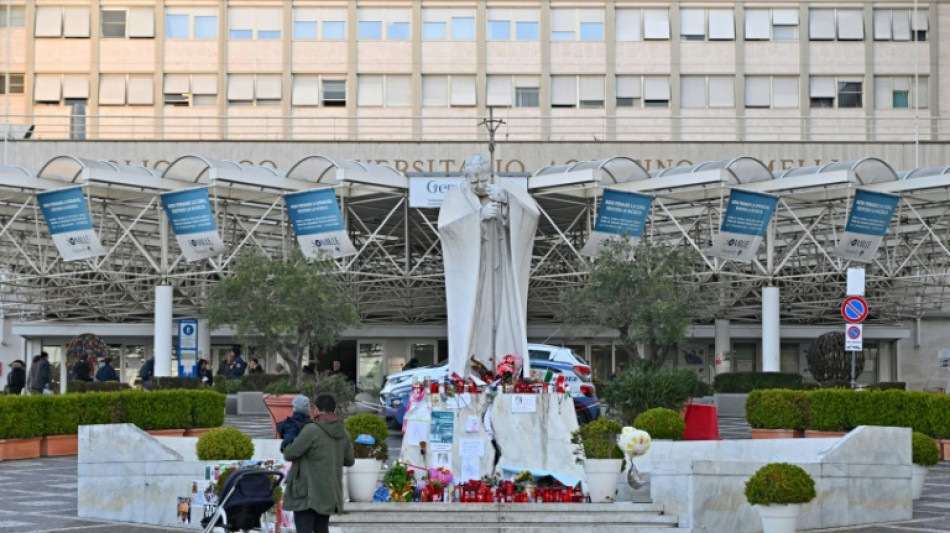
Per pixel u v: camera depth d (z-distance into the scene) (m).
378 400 35.97
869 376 56.22
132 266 49.47
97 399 27.97
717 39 63.59
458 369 18.30
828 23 63.75
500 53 63.62
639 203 41.38
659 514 15.97
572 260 50.81
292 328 38.34
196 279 44.56
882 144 56.19
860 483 17.20
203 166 40.91
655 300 40.88
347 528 15.23
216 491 16.19
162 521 17.00
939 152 56.34
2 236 44.69
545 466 17.06
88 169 39.16
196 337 45.12
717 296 47.25
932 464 19.66
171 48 64.06
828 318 55.78
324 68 63.78
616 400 24.62
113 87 64.12
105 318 56.88
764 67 63.56
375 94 63.75
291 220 41.22
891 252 49.09
